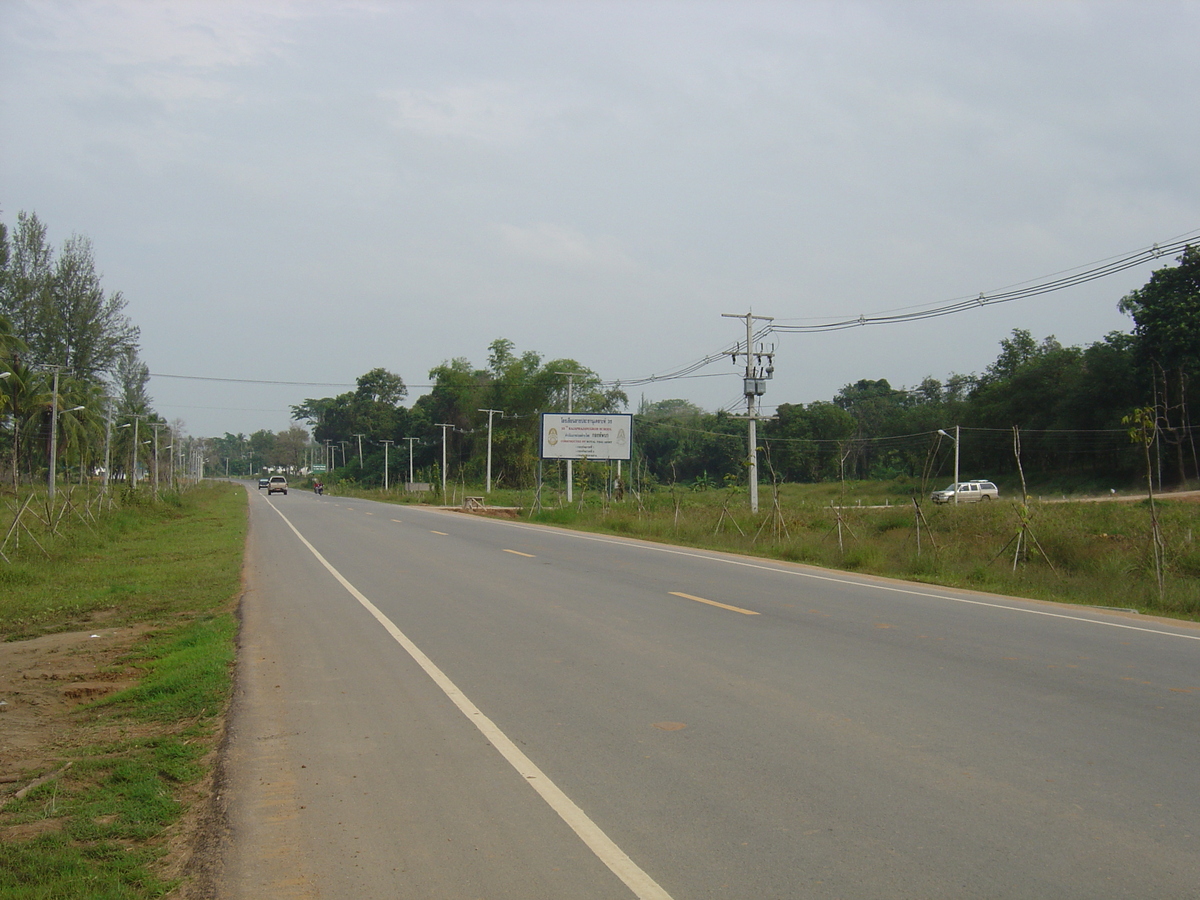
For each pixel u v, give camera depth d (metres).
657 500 40.91
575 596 13.85
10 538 20.34
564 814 5.03
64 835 4.97
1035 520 21.86
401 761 6.05
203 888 4.24
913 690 7.65
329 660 9.47
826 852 4.45
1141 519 26.28
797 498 58.25
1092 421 62.03
